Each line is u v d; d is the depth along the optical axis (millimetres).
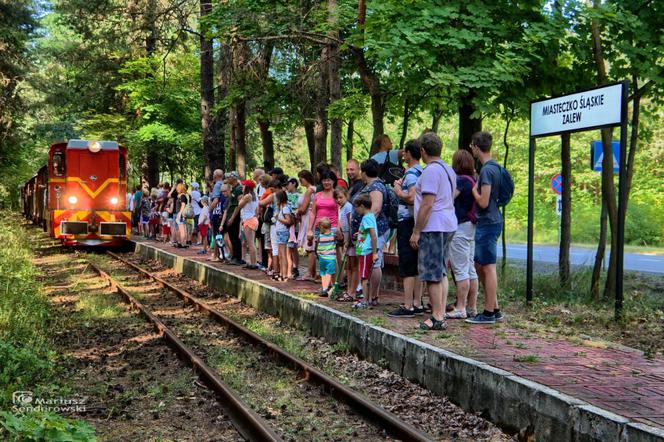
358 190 11094
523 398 5641
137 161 36500
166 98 33031
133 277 17516
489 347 7285
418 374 7180
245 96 20016
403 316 9180
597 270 11586
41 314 10914
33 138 40625
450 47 11562
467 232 8906
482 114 11461
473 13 11664
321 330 9734
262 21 16906
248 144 32750
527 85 12352
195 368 8023
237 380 7570
